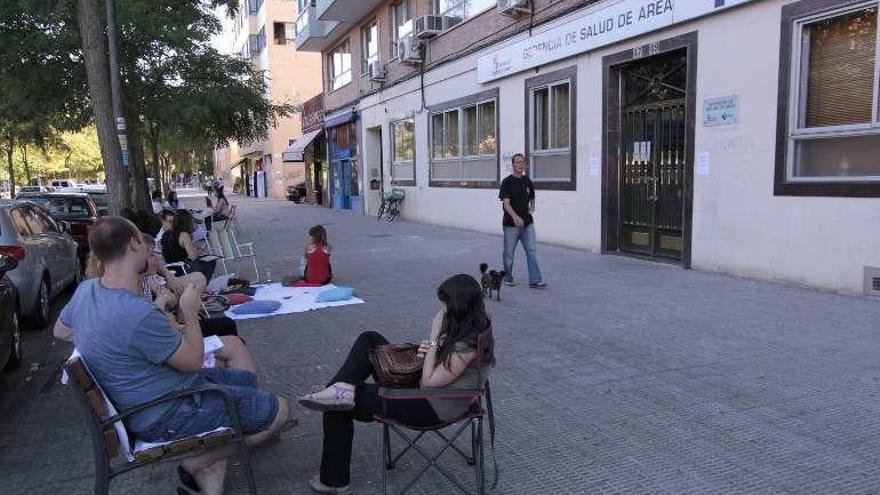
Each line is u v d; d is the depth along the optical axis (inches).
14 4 565.3
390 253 508.4
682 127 400.8
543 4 506.6
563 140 511.8
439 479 146.4
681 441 160.1
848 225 299.4
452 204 701.9
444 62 690.2
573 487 140.5
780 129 327.0
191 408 123.2
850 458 148.7
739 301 297.7
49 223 377.7
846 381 194.7
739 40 346.3
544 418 176.4
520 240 353.4
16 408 206.5
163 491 145.9
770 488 137.3
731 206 358.0
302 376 217.2
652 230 430.6
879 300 285.7
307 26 1071.6
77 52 608.7
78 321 119.7
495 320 280.1
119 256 120.6
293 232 724.0
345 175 1117.7
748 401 182.7
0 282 238.2
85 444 172.9
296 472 151.3
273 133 1793.8
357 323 285.3
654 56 410.6
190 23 701.9
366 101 959.0
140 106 681.0
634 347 235.5
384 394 127.1
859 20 295.4
